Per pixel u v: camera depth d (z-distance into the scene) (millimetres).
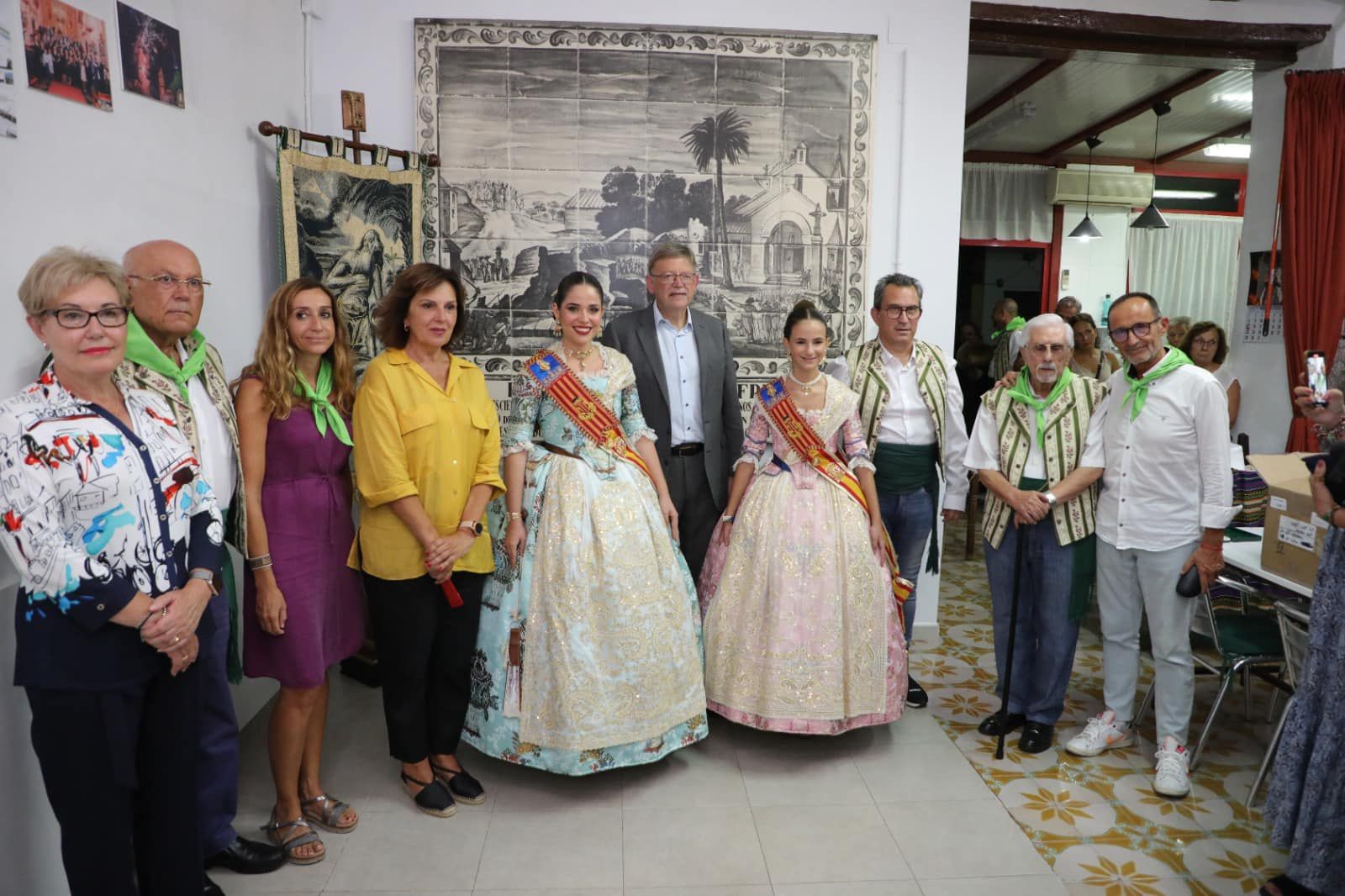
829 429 2918
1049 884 2232
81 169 2109
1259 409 4781
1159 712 2787
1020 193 8773
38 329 1593
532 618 2590
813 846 2383
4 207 1842
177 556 1742
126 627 1636
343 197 3182
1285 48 4383
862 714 2818
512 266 3611
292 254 3016
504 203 3582
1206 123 7465
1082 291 9086
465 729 2707
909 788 2695
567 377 2693
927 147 3721
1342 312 4414
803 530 2816
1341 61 4293
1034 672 3041
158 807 1785
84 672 1608
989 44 4074
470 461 2467
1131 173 8648
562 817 2512
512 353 3648
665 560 2719
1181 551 2678
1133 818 2543
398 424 2350
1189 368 2672
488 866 2281
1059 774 2793
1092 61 4387
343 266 3199
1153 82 6137
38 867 1877
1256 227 4777
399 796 2621
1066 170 8609
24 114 1914
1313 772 2035
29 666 1601
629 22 3537
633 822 2488
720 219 3660
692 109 3600
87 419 1606
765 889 2193
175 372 1993
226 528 2258
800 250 3705
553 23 3504
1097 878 2264
